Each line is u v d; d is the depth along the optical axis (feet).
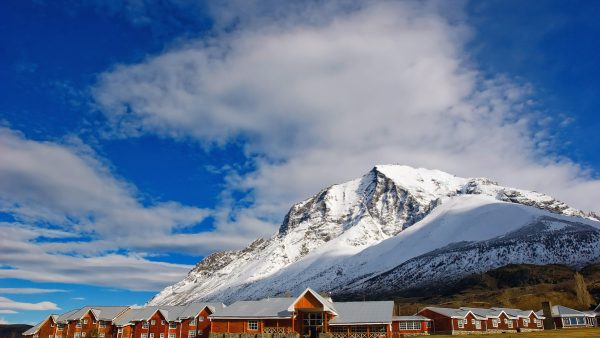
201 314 378.94
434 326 366.22
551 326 394.52
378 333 294.25
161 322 390.83
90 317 415.03
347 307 317.83
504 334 291.38
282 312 300.40
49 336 415.44
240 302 328.08
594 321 415.23
